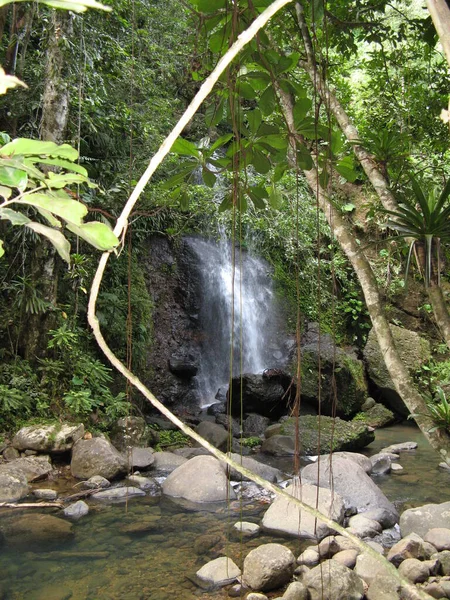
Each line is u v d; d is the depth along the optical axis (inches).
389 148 103.7
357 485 165.3
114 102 270.4
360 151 104.7
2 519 145.3
